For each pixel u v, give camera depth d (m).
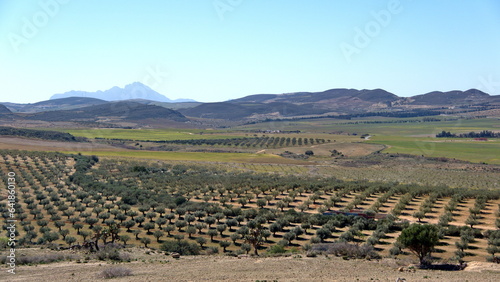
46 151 170.50
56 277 37.97
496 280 35.03
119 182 121.69
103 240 61.62
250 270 40.44
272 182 124.69
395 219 83.00
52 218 81.19
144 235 74.25
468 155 191.88
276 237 72.81
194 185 119.94
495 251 58.31
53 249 54.59
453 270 41.22
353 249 49.53
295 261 45.12
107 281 36.34
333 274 38.38
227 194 112.12
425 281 34.75
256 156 196.00
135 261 46.66
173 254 51.72
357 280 35.69
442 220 78.81
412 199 106.25
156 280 36.41
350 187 116.38
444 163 176.75
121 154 186.38
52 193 100.81
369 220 79.75
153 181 126.88
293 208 96.75
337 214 86.19
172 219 87.12
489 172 156.88
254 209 89.12
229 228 79.62
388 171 161.50
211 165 168.25
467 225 78.25
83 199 99.31
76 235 71.56
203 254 58.81
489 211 91.69
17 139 187.00
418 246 45.47
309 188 116.56
